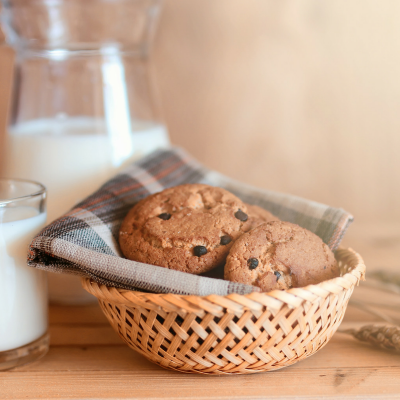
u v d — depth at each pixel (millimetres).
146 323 567
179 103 872
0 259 592
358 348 625
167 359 575
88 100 702
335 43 856
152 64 859
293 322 562
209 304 547
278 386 577
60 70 699
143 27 727
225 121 877
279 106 874
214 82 866
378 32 853
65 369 601
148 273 564
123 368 600
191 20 851
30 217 605
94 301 708
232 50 858
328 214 646
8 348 600
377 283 732
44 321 621
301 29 853
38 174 689
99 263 570
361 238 844
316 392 571
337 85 868
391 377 587
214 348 562
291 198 677
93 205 633
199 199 632
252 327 555
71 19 698
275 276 576
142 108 733
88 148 689
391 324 656
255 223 617
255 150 884
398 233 860
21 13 683
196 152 884
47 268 588
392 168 894
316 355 615
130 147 707
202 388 574
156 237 600
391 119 877
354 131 880
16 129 708
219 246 596
